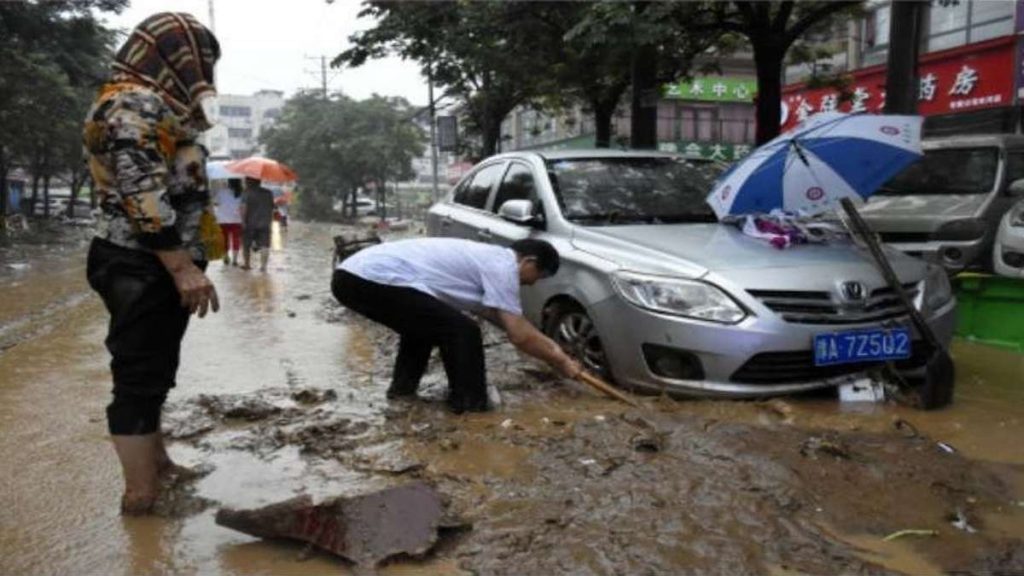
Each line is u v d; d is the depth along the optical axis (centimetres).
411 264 438
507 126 4294
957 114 1655
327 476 349
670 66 1322
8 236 2505
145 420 309
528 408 447
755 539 286
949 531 299
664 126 3133
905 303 461
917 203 842
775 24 1130
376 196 5881
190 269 294
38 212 4625
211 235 319
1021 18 1512
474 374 436
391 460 363
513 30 1225
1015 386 529
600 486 329
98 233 301
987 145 862
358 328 731
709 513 305
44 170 3741
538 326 545
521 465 355
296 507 284
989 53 1580
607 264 485
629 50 973
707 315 439
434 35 1422
